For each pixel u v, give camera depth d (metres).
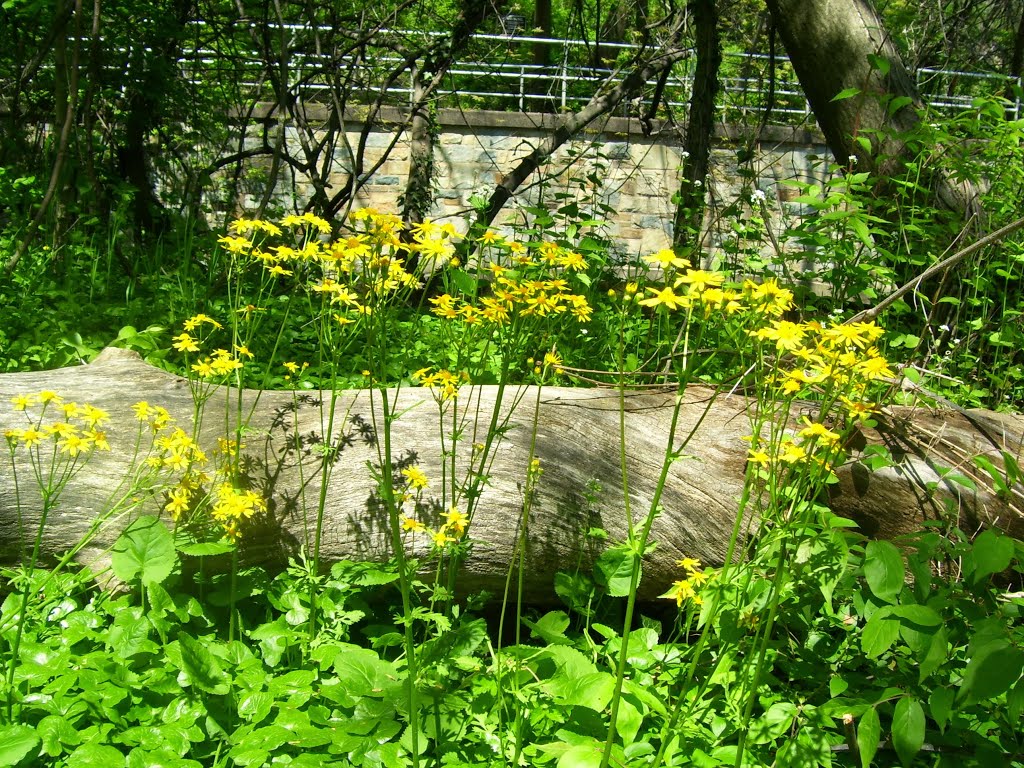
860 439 2.95
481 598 2.51
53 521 2.59
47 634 2.34
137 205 6.71
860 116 5.14
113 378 2.72
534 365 2.43
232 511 2.26
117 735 2.05
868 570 2.00
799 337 1.81
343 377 3.82
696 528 2.86
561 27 15.10
